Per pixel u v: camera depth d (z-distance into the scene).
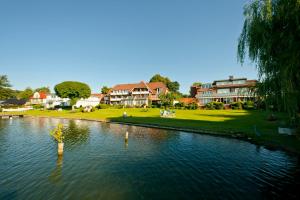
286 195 11.87
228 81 77.56
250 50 17.70
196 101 81.19
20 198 11.65
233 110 60.06
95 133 31.80
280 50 15.82
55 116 61.41
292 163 17.03
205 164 17.08
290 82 15.01
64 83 92.31
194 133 30.52
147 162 17.64
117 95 102.38
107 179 14.05
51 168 16.19
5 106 99.75
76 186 13.02
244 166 16.58
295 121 17.67
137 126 38.88
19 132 33.62
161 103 79.00
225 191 12.34
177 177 14.39
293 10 14.25
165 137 27.97
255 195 11.88
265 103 18.28
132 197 11.62
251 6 17.53
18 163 17.42
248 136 26.28
